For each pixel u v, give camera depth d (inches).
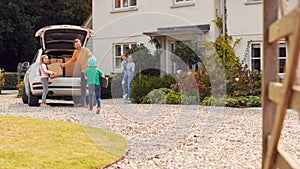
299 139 279.7
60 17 1348.4
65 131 288.5
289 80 84.7
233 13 727.7
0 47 1289.4
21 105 547.2
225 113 450.3
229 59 684.1
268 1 114.0
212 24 737.6
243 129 329.4
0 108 496.7
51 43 537.0
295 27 77.4
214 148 251.0
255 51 715.4
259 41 707.4
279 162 102.0
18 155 213.3
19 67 902.4
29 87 526.0
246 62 714.2
